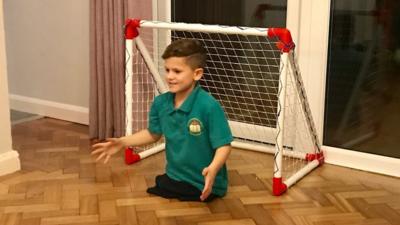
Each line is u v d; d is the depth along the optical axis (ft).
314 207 7.32
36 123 11.52
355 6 8.66
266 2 9.52
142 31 9.93
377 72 8.79
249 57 9.86
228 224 6.79
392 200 7.60
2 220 6.82
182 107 7.18
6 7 12.16
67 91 11.68
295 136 9.41
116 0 9.70
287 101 9.06
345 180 8.36
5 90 8.26
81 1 10.98
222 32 7.64
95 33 10.13
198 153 7.30
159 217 6.95
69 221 6.81
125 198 7.52
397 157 8.65
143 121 10.00
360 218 7.01
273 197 7.63
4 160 8.32
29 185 7.97
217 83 10.25
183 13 10.44
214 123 7.06
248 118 10.11
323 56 8.93
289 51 7.32
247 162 9.12
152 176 8.39
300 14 9.00
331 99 9.20
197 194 7.45
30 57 12.09
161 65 10.22
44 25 11.68
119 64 9.99
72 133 10.85
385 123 8.80
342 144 9.18
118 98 10.18
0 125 8.25
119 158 9.20
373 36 8.68
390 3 8.41
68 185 7.98
